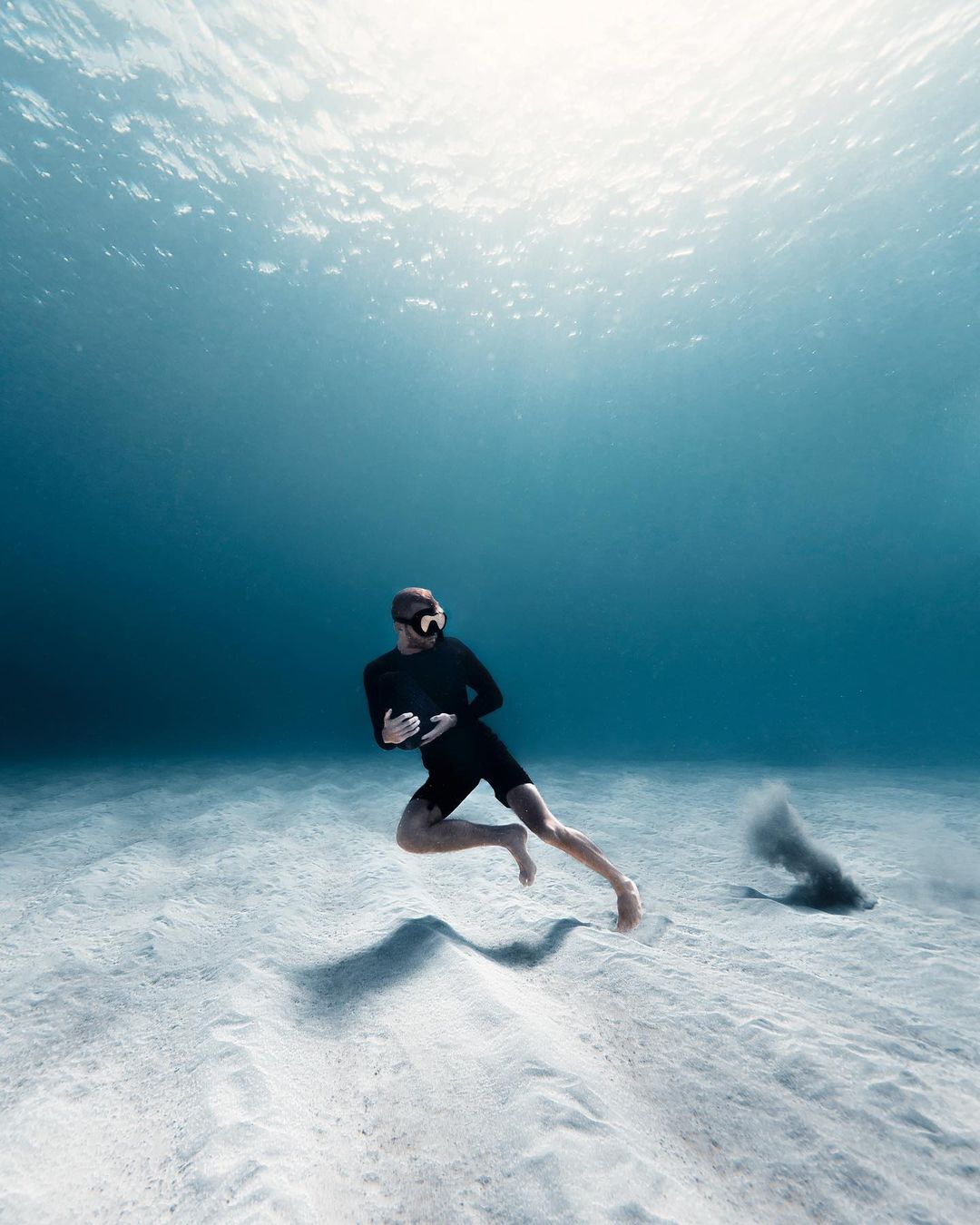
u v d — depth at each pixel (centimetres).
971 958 228
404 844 234
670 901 309
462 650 251
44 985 208
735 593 5994
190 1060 156
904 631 6550
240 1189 108
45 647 5503
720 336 1800
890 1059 151
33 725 2662
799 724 1942
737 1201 108
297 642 6506
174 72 984
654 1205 102
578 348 1889
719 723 2209
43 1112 139
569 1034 162
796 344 1847
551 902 299
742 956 227
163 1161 120
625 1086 141
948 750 1137
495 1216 102
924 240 1317
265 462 2767
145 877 341
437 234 1353
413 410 2375
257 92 1036
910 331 1753
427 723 221
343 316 1642
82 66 941
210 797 650
